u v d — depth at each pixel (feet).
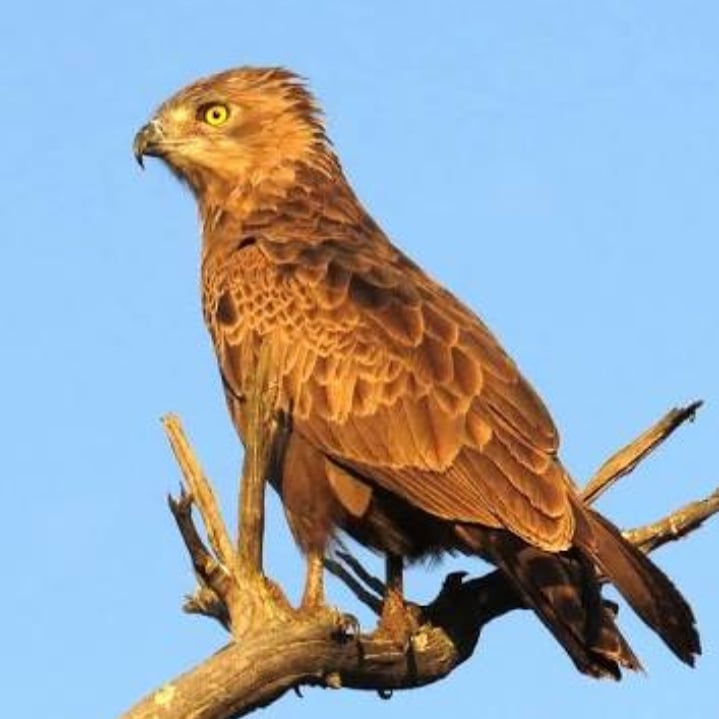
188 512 68.64
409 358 88.69
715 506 83.66
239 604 69.82
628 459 84.64
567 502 81.61
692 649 75.82
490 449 85.10
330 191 100.78
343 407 89.35
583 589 78.59
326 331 90.84
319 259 93.66
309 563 90.94
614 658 74.84
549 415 86.74
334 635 71.31
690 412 83.66
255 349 92.79
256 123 102.73
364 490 89.25
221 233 99.60
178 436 71.67
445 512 85.46
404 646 77.25
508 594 82.48
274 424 81.10
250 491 69.46
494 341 90.33
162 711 66.44
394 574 90.68
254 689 68.54
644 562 77.66
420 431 87.10
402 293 91.30
